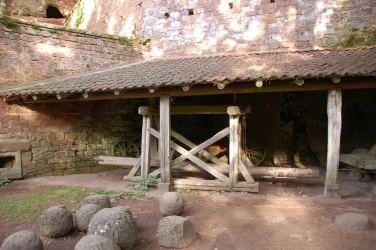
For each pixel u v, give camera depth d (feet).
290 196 19.86
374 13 27.35
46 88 23.66
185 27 32.91
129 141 34.42
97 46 31.71
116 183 24.97
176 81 19.26
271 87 19.57
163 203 15.99
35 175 27.96
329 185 18.95
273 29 30.01
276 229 14.14
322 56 24.22
